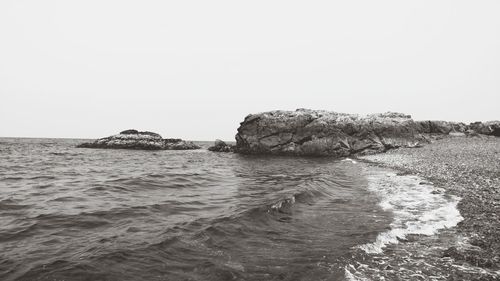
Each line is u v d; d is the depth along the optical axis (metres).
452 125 67.44
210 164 41.00
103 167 35.72
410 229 11.80
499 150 40.38
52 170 31.70
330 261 8.91
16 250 9.38
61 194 18.34
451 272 8.16
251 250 9.77
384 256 9.28
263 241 10.59
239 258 9.12
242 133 60.12
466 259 8.87
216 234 11.12
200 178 26.80
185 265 8.59
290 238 10.91
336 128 53.78
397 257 9.20
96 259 8.66
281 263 8.77
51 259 8.69
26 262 8.48
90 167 35.50
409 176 25.66
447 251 9.45
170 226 11.98
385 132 54.34
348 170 31.91
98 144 83.62
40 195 17.98
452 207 14.79
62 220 12.70
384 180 24.23
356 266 8.59
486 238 10.42
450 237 10.80
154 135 90.81
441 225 12.20
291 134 55.53
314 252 9.59
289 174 29.77
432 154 41.25
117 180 23.97
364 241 10.55
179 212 14.48
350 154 52.41
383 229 11.84
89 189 20.08
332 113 58.88
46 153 60.72
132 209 14.75
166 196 18.48
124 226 12.05
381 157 43.62
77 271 7.98
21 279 7.53
